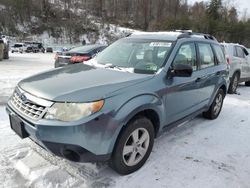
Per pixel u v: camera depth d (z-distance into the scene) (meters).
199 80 4.58
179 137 4.66
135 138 3.34
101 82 3.24
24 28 58.41
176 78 3.95
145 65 3.89
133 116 3.21
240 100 8.11
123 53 4.38
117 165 3.20
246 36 55.16
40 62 19.84
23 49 36.47
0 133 4.37
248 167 3.78
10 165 3.42
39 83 3.29
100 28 62.56
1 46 19.72
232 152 4.21
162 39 4.35
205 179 3.40
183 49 4.27
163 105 3.69
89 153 2.89
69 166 3.46
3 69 13.40
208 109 5.49
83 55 10.10
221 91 5.79
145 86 3.40
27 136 3.18
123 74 3.62
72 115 2.81
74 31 59.03
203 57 4.89
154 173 3.46
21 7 60.66
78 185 3.12
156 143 4.35
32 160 3.55
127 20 76.31
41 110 2.90
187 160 3.84
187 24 59.16
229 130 5.18
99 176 3.31
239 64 9.54
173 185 3.24
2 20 57.28
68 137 2.79
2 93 7.10
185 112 4.39
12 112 3.28
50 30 59.06
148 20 75.88
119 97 3.05
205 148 4.29
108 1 79.62
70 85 3.14
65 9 67.06
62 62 10.61
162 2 78.56
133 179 3.30
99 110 2.86
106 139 2.93
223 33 55.72
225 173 3.57
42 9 63.47
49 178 3.20
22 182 3.11
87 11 72.56
